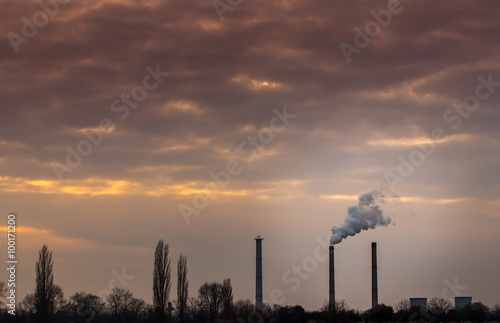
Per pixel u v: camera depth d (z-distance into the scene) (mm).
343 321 188500
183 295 165500
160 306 155000
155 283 156125
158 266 156500
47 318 156750
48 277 158875
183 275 166125
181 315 164125
